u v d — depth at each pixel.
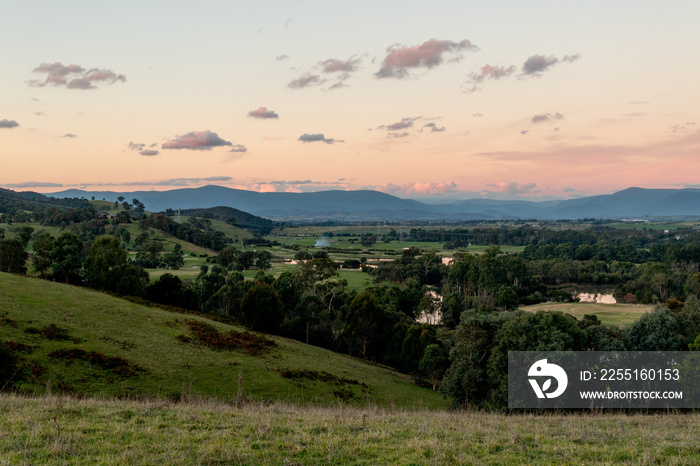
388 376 55.44
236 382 37.75
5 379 27.45
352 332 67.88
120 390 30.77
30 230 112.31
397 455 12.26
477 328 38.66
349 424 16.41
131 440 12.79
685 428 17.95
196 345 44.38
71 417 15.35
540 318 36.66
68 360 32.91
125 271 68.69
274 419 17.03
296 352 53.34
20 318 37.75
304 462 11.51
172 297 71.69
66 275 70.44
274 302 67.81
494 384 35.25
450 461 11.84
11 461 10.54
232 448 12.13
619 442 14.89
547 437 15.45
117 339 39.91
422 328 63.34
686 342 46.16
